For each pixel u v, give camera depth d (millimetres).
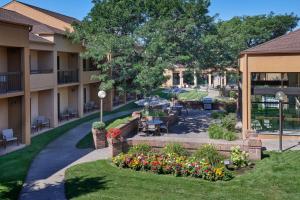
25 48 21453
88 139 22719
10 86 20859
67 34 29828
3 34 19375
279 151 17766
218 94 54875
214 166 14648
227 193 12414
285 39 22453
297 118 21578
